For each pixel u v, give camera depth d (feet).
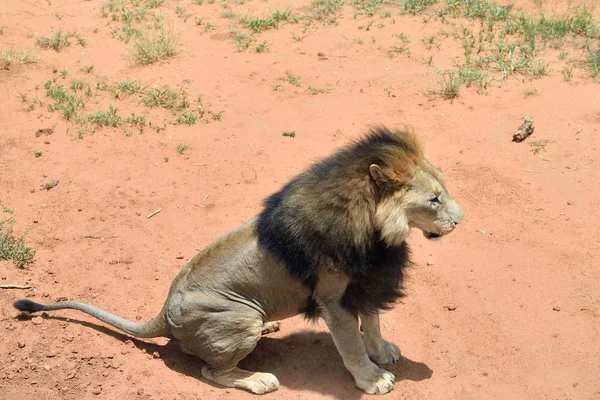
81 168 31.55
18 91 37.11
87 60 40.60
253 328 20.76
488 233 28.07
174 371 21.62
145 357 21.95
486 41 41.45
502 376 21.80
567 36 41.91
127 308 24.02
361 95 37.14
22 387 20.48
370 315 21.09
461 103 36.24
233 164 32.12
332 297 20.02
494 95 36.81
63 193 29.91
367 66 39.70
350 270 19.38
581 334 23.27
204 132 34.40
